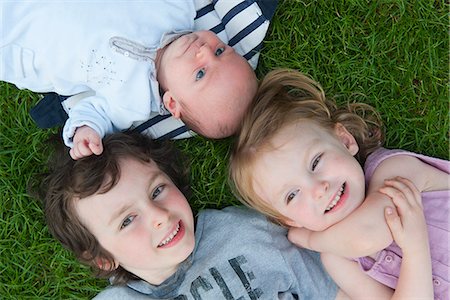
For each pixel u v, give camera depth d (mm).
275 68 1884
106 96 1792
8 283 1907
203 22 1864
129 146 1723
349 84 1871
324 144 1623
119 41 1756
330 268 1736
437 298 1680
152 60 1768
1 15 1722
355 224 1623
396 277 1694
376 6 1847
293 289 1794
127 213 1647
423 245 1605
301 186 1601
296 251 1798
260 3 1829
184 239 1691
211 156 1908
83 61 1771
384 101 1863
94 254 1727
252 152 1638
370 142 1799
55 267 1909
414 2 1835
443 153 1850
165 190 1704
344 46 1861
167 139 1885
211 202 1910
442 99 1841
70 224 1715
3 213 1906
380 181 1690
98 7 1755
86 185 1646
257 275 1771
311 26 1872
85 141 1708
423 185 1693
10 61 1775
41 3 1732
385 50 1859
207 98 1664
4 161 1896
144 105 1800
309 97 1736
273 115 1642
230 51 1691
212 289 1766
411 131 1861
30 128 1904
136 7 1773
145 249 1662
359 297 1721
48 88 1836
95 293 1912
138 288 1801
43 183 1799
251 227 1808
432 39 1843
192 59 1665
